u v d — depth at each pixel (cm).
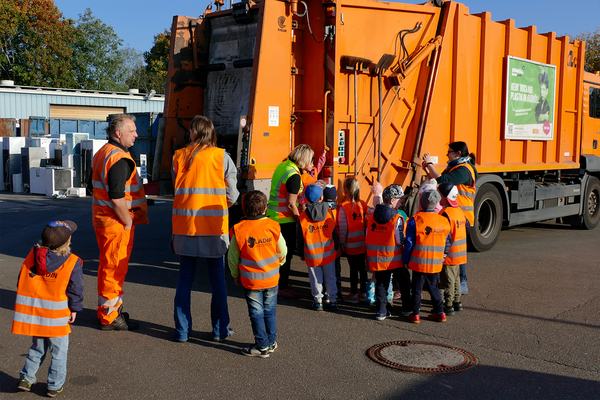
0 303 524
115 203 427
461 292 540
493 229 830
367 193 679
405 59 696
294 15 626
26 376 332
